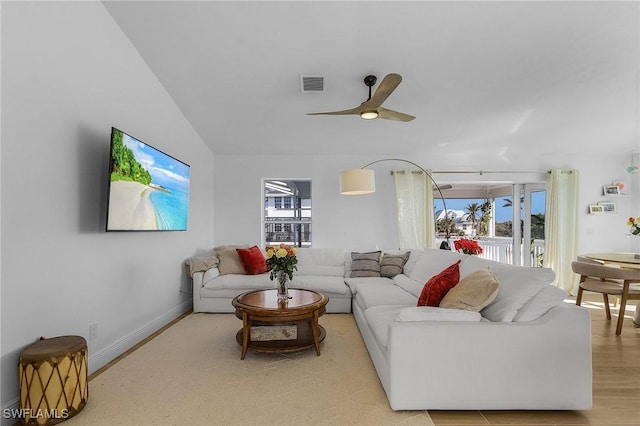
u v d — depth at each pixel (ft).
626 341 10.27
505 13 8.55
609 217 17.76
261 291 11.00
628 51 9.82
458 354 6.37
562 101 12.57
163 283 11.78
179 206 12.16
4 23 5.90
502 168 17.61
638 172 17.57
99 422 6.00
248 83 11.66
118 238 9.21
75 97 7.63
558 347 6.39
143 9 8.70
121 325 9.29
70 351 6.09
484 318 7.04
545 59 10.23
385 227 17.38
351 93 12.12
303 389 7.23
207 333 10.88
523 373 6.38
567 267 17.30
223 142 16.10
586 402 6.36
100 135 8.49
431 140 15.97
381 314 8.60
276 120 14.19
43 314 6.72
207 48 10.02
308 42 9.66
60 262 7.15
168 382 7.53
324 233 17.39
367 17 8.74
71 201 7.48
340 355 9.09
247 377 7.78
